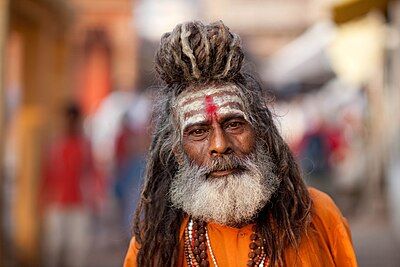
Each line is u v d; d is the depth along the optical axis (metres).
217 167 3.97
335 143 27.05
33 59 13.22
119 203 17.98
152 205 4.30
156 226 4.25
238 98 4.00
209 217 4.05
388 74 18.70
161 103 4.25
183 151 4.10
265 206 4.18
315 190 4.47
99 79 32.84
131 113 18.22
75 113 12.63
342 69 14.55
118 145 17.89
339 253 4.26
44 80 13.46
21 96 13.12
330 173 26.78
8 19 10.87
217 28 3.98
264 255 4.14
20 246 12.55
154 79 4.43
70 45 15.34
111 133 22.02
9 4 10.91
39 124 12.86
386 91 19.48
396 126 17.83
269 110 4.28
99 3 33.50
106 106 26.80
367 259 14.99
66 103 14.61
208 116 3.97
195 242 4.21
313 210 4.27
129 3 33.81
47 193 12.72
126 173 17.66
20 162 12.66
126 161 17.75
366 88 23.73
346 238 4.26
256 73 4.40
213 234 4.20
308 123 29.58
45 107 13.48
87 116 31.45
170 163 4.27
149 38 39.16
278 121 4.43
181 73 4.05
